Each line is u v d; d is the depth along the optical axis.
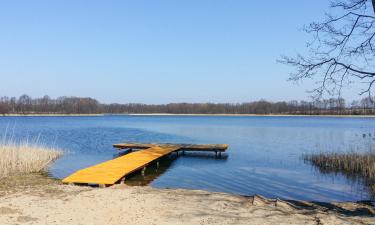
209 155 29.17
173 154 29.62
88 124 81.50
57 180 16.31
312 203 12.95
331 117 160.00
